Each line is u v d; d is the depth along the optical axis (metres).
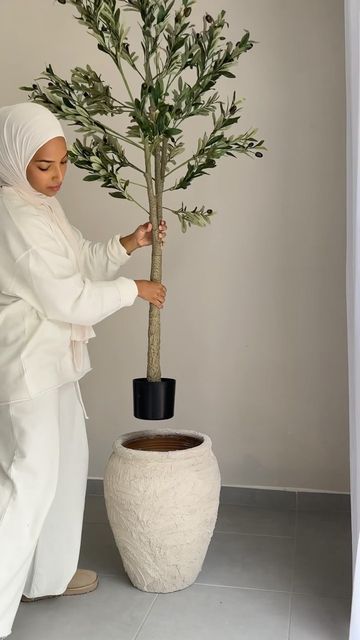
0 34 3.21
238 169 3.07
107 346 3.27
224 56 2.32
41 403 2.08
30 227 2.07
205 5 3.02
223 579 2.50
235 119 2.39
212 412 3.20
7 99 3.23
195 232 3.13
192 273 3.15
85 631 2.19
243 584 2.46
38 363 2.08
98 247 2.41
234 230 3.10
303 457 3.14
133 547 2.37
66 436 2.32
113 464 2.40
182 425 3.23
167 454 2.33
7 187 2.14
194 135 3.08
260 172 3.05
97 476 3.35
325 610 2.28
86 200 3.21
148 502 2.30
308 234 3.04
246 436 3.18
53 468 2.11
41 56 3.18
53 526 2.33
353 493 2.11
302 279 3.06
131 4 2.29
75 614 2.30
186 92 2.31
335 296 3.04
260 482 3.19
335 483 3.12
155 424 3.25
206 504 2.35
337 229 3.02
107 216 3.20
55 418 2.13
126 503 2.33
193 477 2.33
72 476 2.34
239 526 2.97
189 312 3.18
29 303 2.10
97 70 3.14
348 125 2.19
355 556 2.03
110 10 2.26
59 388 2.28
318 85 2.97
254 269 3.10
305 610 2.28
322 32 2.95
